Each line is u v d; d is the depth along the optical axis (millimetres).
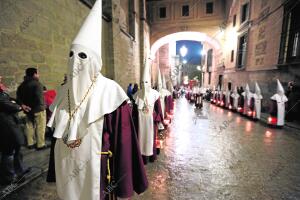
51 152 1218
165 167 3119
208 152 3803
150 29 16172
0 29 2896
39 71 3801
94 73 1011
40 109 3164
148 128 2939
